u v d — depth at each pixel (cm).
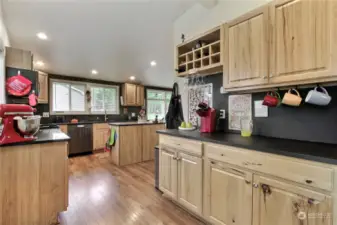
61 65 435
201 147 181
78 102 539
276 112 184
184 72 244
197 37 224
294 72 141
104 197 238
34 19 255
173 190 216
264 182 133
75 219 190
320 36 128
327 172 105
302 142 155
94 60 418
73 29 288
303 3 136
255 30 165
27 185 170
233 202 153
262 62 160
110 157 416
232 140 166
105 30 300
